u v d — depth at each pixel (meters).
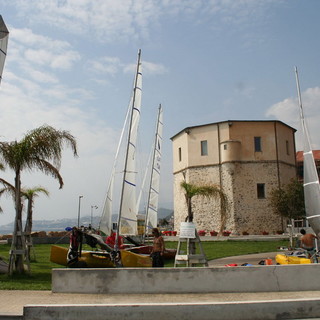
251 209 42.91
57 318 9.20
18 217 14.98
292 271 11.75
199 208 45.00
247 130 44.44
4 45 15.02
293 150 48.47
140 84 23.14
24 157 14.93
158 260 14.59
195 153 46.31
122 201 20.97
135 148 22.25
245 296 10.91
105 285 11.38
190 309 9.48
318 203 15.26
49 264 19.28
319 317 9.81
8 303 9.99
